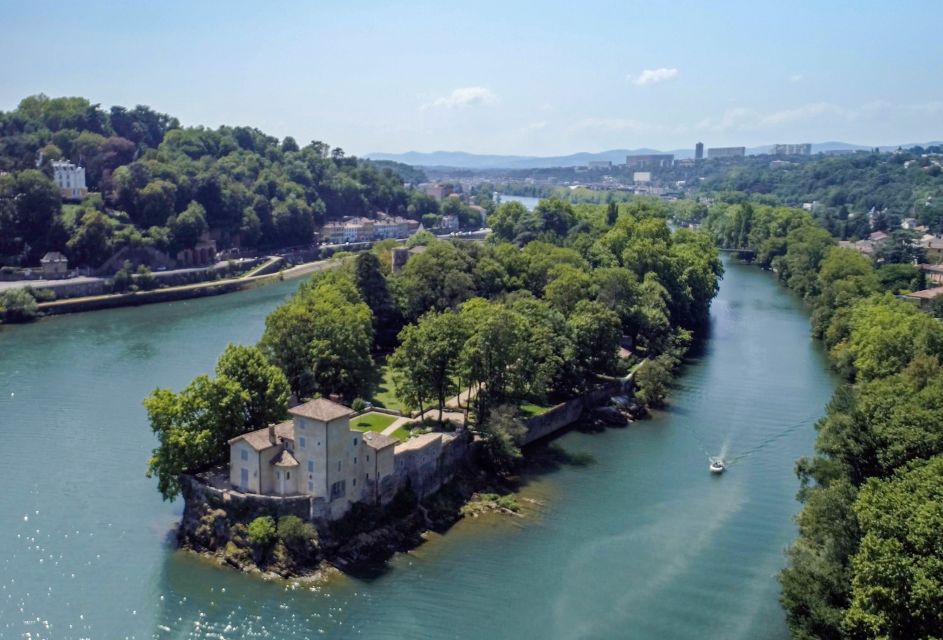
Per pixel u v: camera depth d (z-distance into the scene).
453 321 144.12
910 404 109.25
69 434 147.88
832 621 80.12
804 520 101.94
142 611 95.56
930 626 73.12
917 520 78.25
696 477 138.62
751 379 193.75
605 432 159.25
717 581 106.31
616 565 109.81
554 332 169.12
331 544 107.00
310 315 152.12
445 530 118.56
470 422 143.12
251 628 93.06
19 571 102.94
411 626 94.56
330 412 107.19
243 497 106.69
